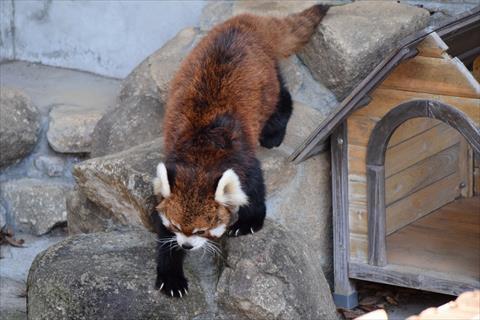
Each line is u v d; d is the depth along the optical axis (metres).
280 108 5.39
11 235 6.50
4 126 6.52
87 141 6.62
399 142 5.75
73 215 5.77
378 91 5.08
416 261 5.46
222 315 4.34
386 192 5.71
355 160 5.33
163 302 4.23
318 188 5.64
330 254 5.76
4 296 5.61
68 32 7.58
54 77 7.51
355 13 6.00
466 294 1.51
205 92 4.57
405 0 6.37
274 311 4.23
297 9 6.25
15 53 7.88
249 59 4.89
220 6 6.57
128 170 5.09
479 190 6.79
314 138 5.19
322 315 4.54
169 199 4.10
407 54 4.72
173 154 4.32
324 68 5.85
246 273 4.32
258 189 4.52
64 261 4.49
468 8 6.11
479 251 5.59
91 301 4.21
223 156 4.27
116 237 4.79
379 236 5.35
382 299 5.70
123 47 7.37
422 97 4.92
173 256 4.27
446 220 6.18
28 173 6.80
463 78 4.70
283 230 4.77
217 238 4.28
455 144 6.52
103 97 7.11
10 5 7.73
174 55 6.38
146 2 7.13
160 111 6.26
